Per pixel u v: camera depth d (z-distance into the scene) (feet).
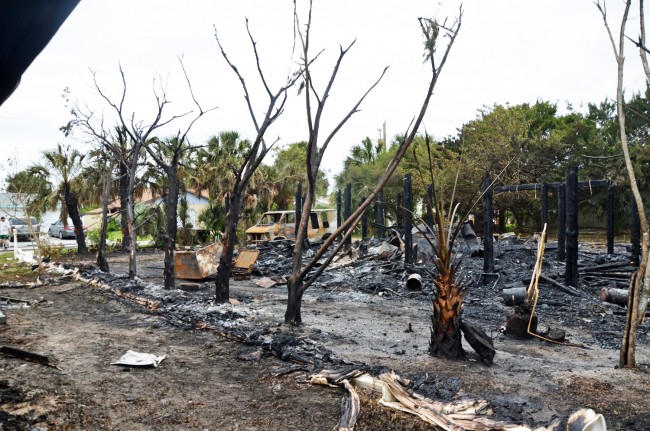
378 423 15.10
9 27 7.47
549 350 25.45
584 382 19.08
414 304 40.01
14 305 34.55
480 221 100.27
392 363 21.30
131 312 32.09
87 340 24.82
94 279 43.60
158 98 58.18
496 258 55.42
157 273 57.57
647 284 21.58
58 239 121.29
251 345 23.36
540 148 106.93
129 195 45.91
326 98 28.94
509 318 28.04
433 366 20.97
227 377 19.44
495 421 14.40
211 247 50.49
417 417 15.28
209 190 97.96
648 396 17.84
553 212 111.65
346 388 17.42
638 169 92.22
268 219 83.66
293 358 21.13
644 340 28.25
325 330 28.55
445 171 100.99
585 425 12.23
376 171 122.01
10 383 17.71
